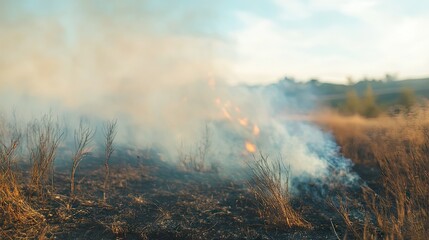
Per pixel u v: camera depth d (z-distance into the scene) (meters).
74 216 4.20
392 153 6.07
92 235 3.81
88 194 4.94
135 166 6.70
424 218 3.88
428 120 6.26
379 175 6.13
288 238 3.90
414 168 5.29
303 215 4.55
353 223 4.24
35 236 3.65
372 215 4.51
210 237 3.90
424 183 4.73
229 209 4.72
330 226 4.20
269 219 4.31
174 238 3.89
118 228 3.94
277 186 4.45
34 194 4.60
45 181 5.06
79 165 6.40
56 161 6.48
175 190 5.49
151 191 5.37
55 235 3.73
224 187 5.68
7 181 4.36
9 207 3.90
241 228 4.12
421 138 6.09
